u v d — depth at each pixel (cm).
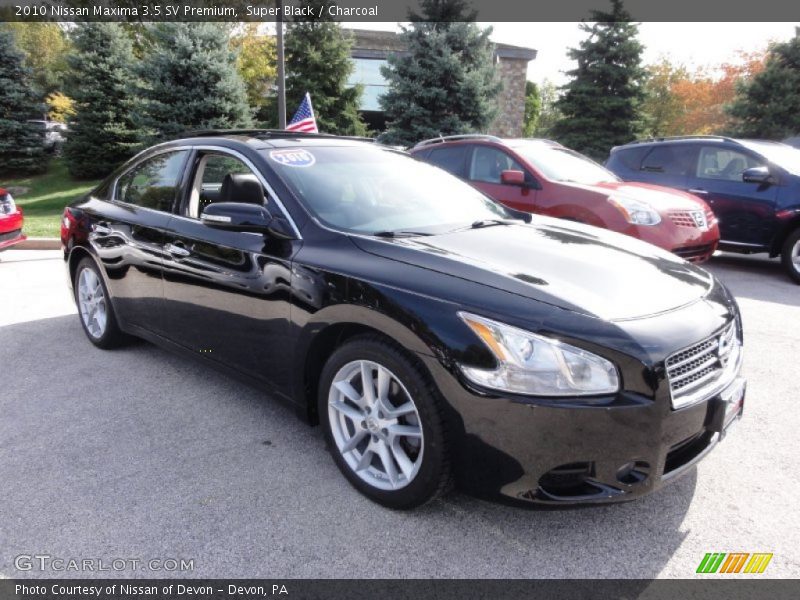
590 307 223
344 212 306
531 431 211
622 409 207
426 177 379
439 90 1636
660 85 3425
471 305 226
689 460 234
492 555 229
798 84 2023
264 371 306
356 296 252
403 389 239
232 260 312
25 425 332
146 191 400
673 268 283
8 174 2031
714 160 794
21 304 598
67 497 263
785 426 336
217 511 253
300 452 304
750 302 627
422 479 237
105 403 361
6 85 1952
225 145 350
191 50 1474
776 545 236
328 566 222
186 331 355
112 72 1859
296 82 1962
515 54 2623
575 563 225
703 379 234
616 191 636
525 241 299
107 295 427
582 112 2230
